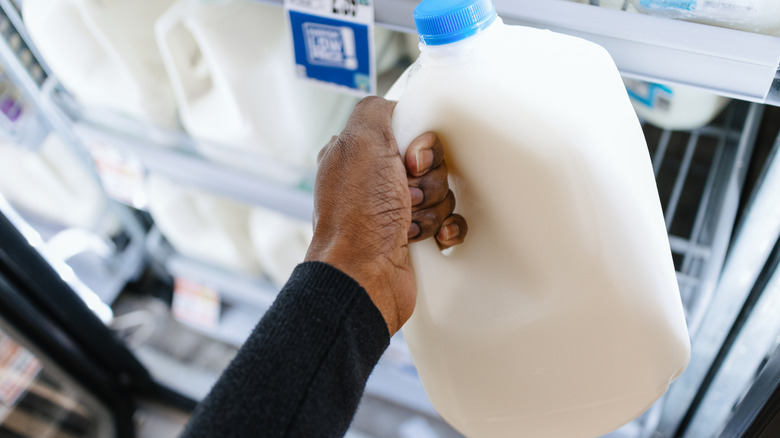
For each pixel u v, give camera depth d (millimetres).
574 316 612
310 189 1189
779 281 768
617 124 578
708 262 968
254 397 491
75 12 1204
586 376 651
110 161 1510
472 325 663
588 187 561
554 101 556
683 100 847
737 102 1062
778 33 578
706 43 592
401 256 617
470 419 740
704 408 1123
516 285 636
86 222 1760
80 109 1377
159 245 1787
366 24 773
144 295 2029
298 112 1125
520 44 577
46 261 1525
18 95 1419
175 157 1302
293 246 1415
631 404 679
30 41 1338
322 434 506
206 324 1863
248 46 1021
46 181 1641
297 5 813
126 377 1905
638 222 583
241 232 1580
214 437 475
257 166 1214
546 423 718
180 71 1144
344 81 881
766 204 739
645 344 619
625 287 591
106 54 1277
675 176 1192
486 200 613
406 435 1707
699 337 1021
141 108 1295
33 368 1729
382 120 631
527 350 650
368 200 597
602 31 625
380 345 583
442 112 586
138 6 1203
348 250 581
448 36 556
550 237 587
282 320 526
